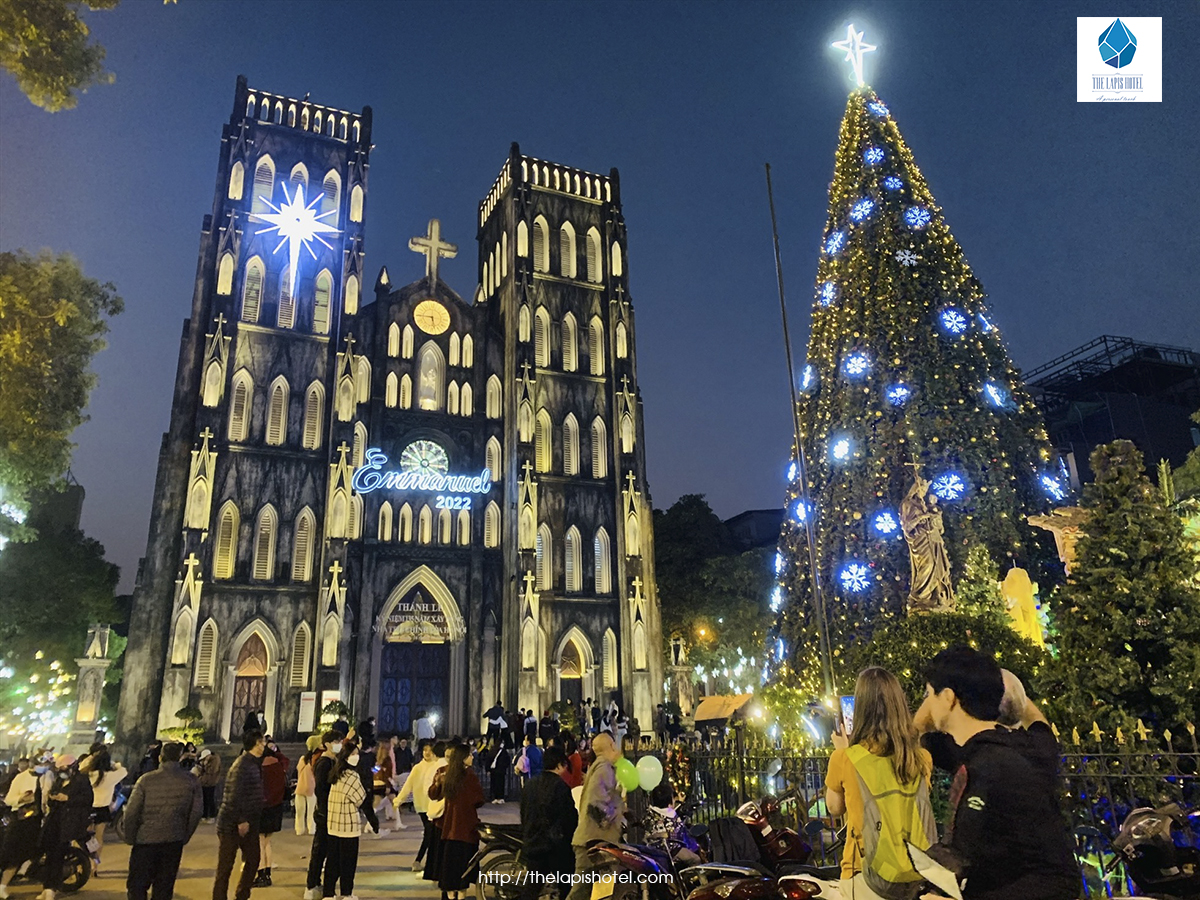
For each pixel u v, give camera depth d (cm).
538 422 5256
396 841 1989
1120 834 632
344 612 4366
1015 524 2523
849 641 2539
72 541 5572
